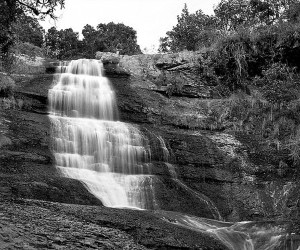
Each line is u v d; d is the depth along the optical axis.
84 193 12.70
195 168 17.36
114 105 20.11
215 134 19.95
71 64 22.09
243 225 12.88
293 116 20.31
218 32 25.28
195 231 11.26
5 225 8.11
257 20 26.38
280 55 22.98
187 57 23.39
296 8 24.50
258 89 22.20
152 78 22.55
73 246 8.06
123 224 10.01
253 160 18.39
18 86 18.64
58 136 15.73
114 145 16.64
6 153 13.51
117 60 22.94
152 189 15.12
